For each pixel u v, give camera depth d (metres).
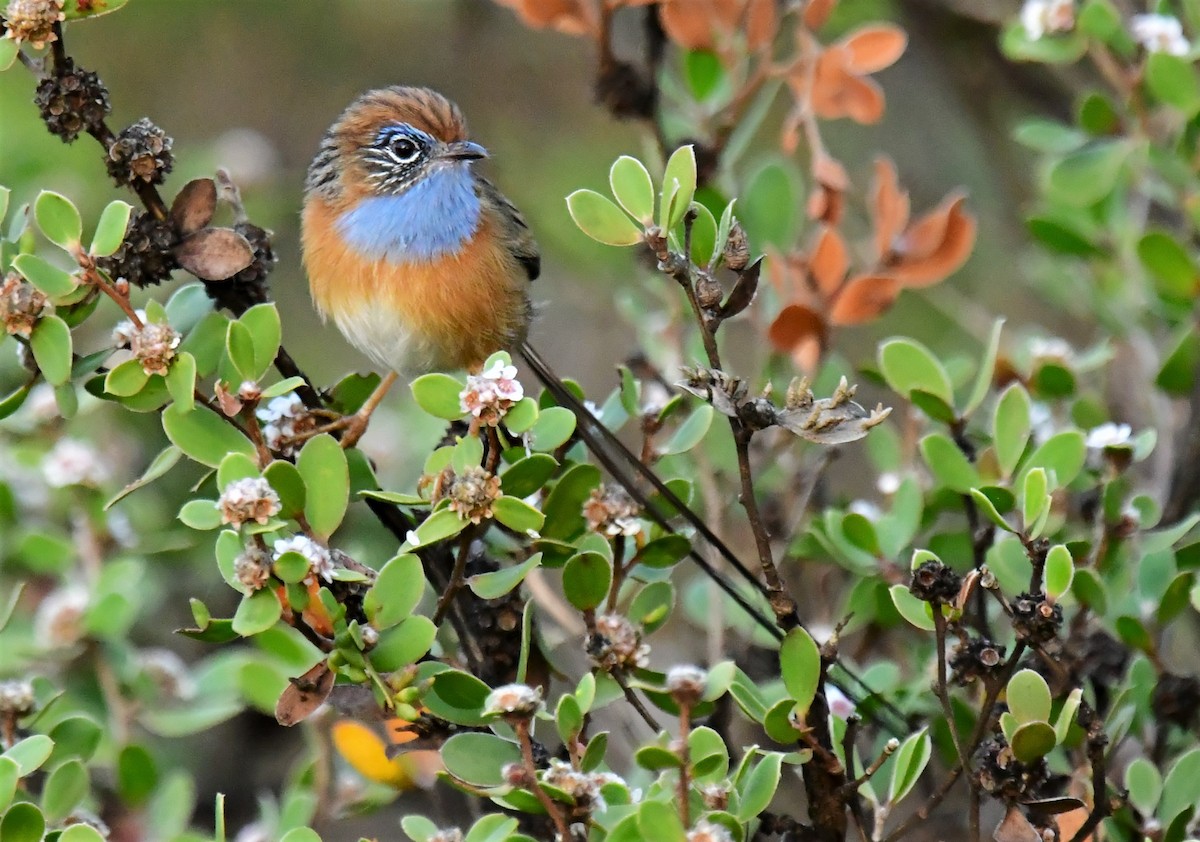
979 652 7.33
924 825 9.73
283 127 17.55
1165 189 11.34
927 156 16.73
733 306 6.86
